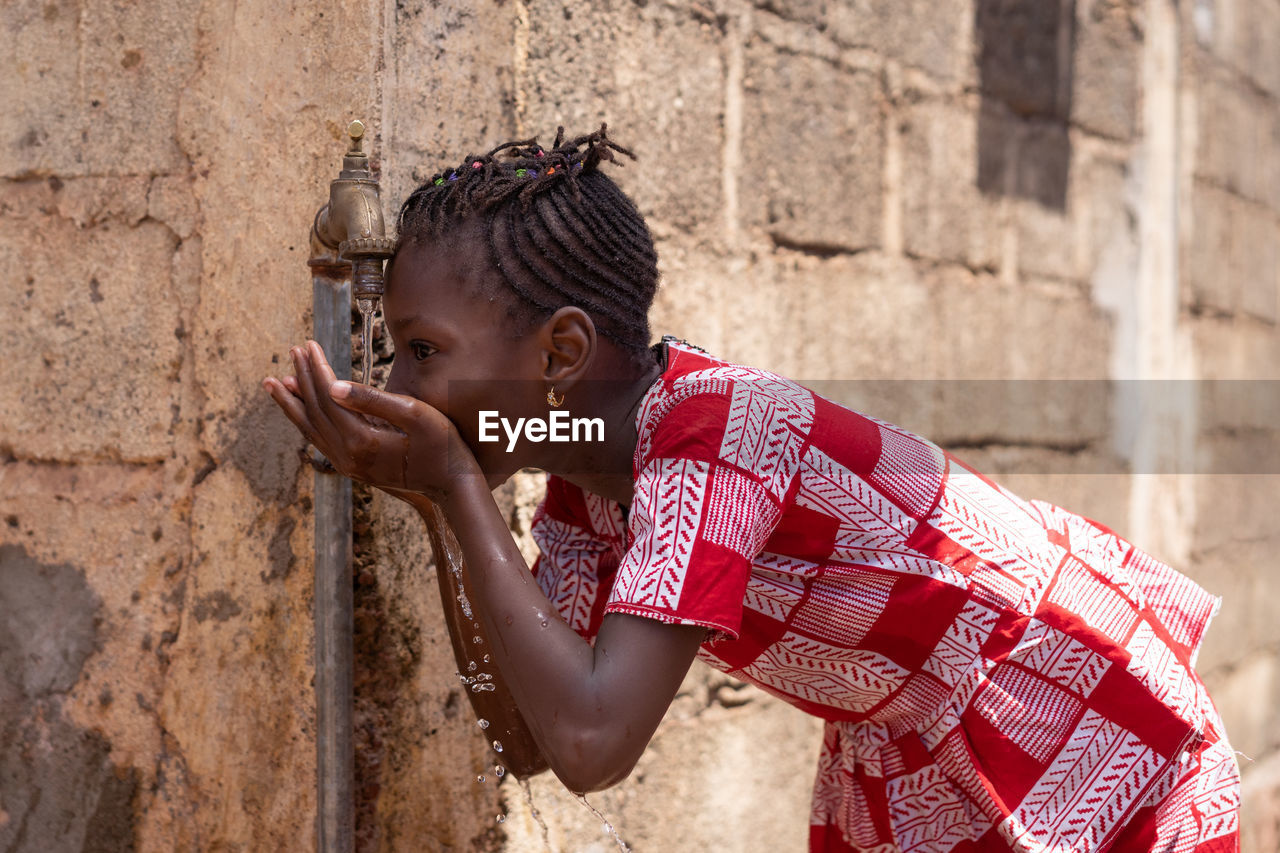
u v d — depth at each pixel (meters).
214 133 1.49
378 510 1.42
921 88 2.46
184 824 1.51
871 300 2.33
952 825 1.21
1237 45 3.80
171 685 1.52
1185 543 3.52
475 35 1.53
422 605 1.48
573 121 1.69
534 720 0.99
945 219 2.54
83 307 1.60
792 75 2.12
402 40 1.42
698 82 1.92
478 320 1.07
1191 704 1.20
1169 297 3.41
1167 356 3.41
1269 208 4.11
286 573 1.43
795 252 2.15
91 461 1.60
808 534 1.10
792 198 2.13
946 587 1.14
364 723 1.42
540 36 1.63
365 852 1.42
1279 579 4.14
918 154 2.45
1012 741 1.16
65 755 1.61
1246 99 3.89
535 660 0.98
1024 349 2.81
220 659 1.48
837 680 1.19
